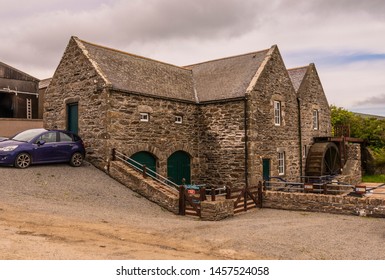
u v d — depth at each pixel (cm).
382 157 2964
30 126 2312
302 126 2211
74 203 1149
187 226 1054
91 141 1609
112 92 1555
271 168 1895
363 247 863
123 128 1588
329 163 2355
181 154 1883
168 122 1791
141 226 994
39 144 1434
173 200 1316
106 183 1437
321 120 2464
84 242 752
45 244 696
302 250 831
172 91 1870
